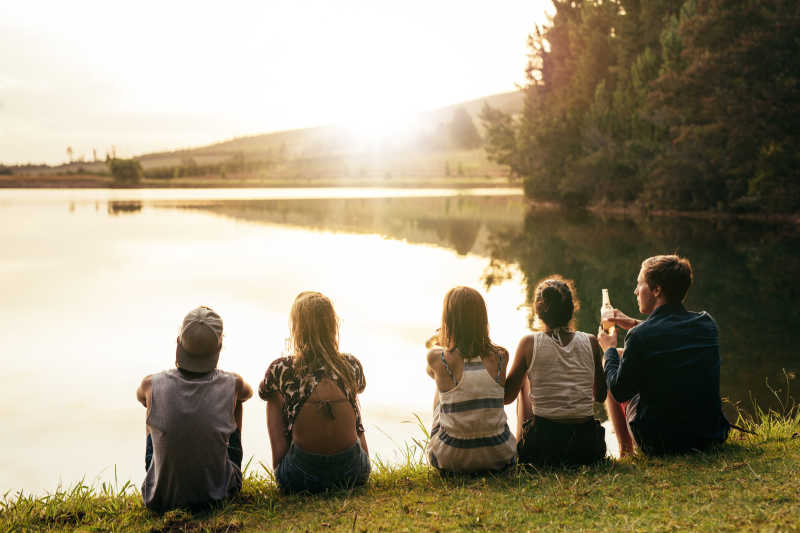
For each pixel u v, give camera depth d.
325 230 26.53
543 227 27.53
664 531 2.45
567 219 32.44
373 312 10.37
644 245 19.73
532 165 48.19
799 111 25.12
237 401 3.28
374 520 2.79
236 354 7.88
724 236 21.95
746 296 11.25
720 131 28.38
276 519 2.92
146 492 3.13
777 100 25.59
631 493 2.92
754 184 27.61
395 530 2.65
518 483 3.20
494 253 18.52
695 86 28.36
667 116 31.33
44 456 4.91
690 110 29.41
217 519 2.94
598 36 44.00
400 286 12.89
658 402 3.40
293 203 49.75
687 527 2.47
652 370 3.37
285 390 3.21
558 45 51.50
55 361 7.56
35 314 10.18
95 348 8.17
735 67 26.33
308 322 3.25
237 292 12.21
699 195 32.44
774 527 2.38
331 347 3.26
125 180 107.19
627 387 3.41
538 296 3.57
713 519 2.53
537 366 3.46
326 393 3.19
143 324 9.54
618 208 39.59
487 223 30.12
